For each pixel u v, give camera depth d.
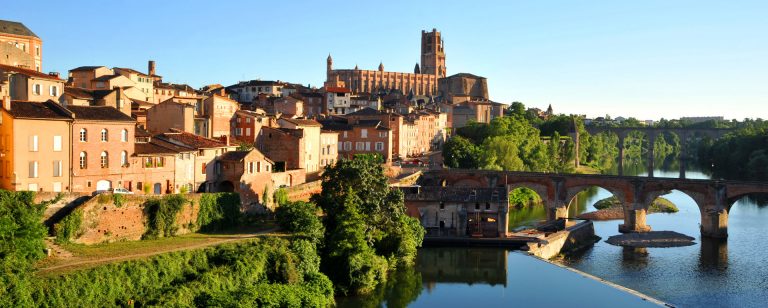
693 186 148.62
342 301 94.38
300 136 152.50
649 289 105.50
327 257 98.81
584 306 95.12
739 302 98.50
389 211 110.81
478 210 134.50
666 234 144.38
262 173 123.06
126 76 190.50
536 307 94.94
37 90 125.25
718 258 125.25
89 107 101.88
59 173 93.94
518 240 129.50
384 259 104.62
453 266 115.94
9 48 155.38
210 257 84.38
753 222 160.38
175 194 95.75
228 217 104.12
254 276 84.12
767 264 120.56
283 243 94.06
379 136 199.62
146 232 90.31
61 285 65.38
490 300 97.56
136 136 112.88
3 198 74.56
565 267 116.38
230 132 156.50
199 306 73.69
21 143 88.69
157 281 75.31
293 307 78.31
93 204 83.75
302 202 105.69
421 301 96.38
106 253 78.38
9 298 60.56
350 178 110.12
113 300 70.00
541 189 166.88
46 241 77.50
